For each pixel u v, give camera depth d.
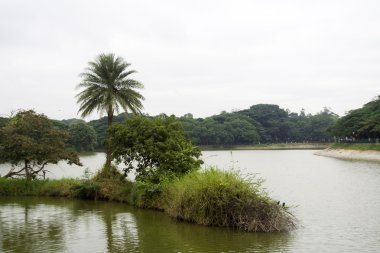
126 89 37.41
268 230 18.89
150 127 30.56
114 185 31.67
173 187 24.66
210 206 20.33
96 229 19.94
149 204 26.48
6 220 22.69
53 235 18.66
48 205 28.70
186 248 16.06
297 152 147.38
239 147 180.38
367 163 71.06
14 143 34.66
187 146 30.30
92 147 122.31
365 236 17.95
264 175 49.44
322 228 19.59
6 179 35.56
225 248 16.02
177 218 22.28
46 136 36.94
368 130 103.69
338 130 121.50
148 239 17.64
